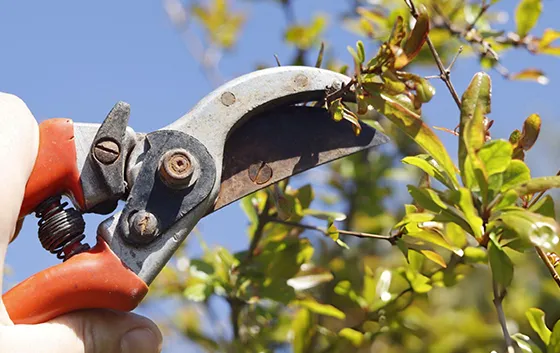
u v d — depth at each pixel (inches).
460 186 11.9
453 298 24.4
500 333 22.7
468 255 17.0
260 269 18.5
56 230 12.6
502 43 19.6
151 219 12.6
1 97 12.7
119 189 12.7
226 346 20.5
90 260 12.4
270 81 13.6
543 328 13.0
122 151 12.8
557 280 12.3
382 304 18.8
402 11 19.8
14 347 11.6
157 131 13.2
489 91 11.8
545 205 11.8
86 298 12.3
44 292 12.1
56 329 12.0
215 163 13.2
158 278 21.7
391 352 22.2
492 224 11.4
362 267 22.8
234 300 19.2
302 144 13.9
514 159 12.0
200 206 13.0
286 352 20.8
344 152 13.9
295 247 18.4
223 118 13.4
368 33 19.8
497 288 12.1
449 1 22.0
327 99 13.2
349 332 18.9
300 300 18.8
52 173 12.6
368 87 12.6
